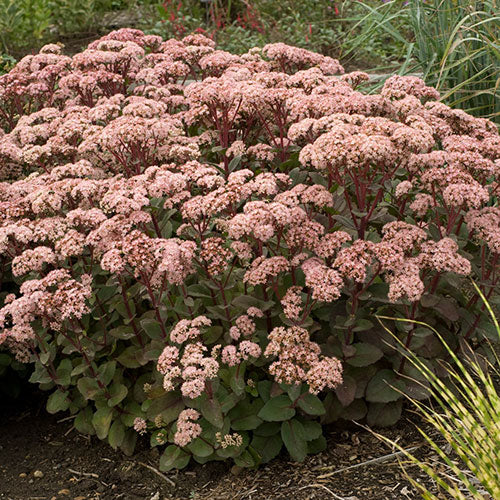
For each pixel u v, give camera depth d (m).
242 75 4.40
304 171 3.91
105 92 4.88
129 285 3.79
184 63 5.30
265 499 3.24
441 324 3.77
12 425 4.15
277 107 4.04
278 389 3.33
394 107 3.92
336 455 3.48
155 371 3.54
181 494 3.41
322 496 3.18
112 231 3.43
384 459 3.38
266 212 3.14
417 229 3.34
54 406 3.67
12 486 3.63
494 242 3.29
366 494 3.15
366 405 3.60
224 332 3.61
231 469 3.49
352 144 3.19
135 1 12.30
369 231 4.15
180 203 3.70
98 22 11.82
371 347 3.43
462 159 3.42
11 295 3.45
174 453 3.45
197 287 3.54
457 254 3.23
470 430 2.54
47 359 3.43
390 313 3.52
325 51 10.52
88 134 3.84
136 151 3.97
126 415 3.68
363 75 4.48
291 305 3.23
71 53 10.64
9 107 5.18
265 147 4.03
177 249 3.12
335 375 3.12
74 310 3.15
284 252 3.70
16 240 3.64
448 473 3.18
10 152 3.99
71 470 3.72
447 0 5.81
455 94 5.74
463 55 5.62
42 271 3.70
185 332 3.18
